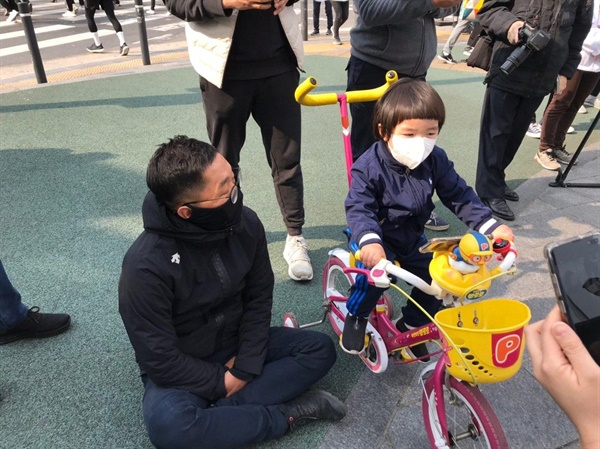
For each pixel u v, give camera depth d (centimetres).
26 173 383
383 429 192
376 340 197
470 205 188
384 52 270
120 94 579
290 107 268
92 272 275
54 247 295
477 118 534
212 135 271
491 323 151
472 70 723
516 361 139
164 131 478
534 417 200
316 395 191
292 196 283
